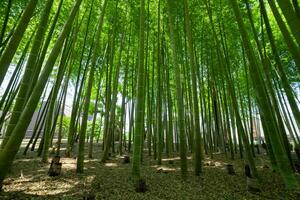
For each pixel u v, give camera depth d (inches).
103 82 464.4
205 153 372.8
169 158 308.2
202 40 308.5
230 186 162.2
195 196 138.8
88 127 694.5
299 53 117.3
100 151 377.4
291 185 139.5
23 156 278.8
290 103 172.4
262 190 152.3
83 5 293.0
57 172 177.9
